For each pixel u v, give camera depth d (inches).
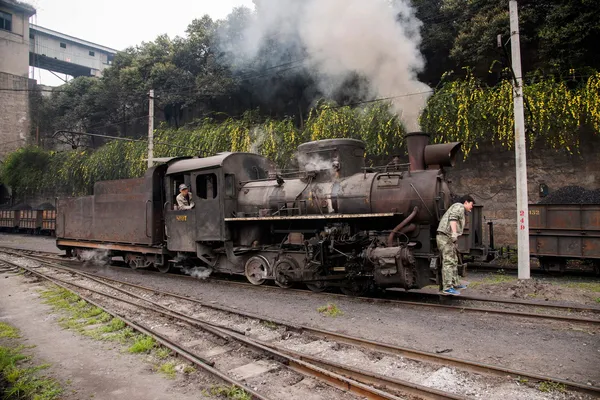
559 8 518.6
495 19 557.9
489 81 648.4
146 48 1205.7
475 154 572.4
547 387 154.4
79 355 206.4
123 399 157.9
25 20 1605.6
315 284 338.6
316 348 207.2
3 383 175.6
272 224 364.8
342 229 313.4
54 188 1200.2
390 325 242.8
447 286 283.4
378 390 150.5
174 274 455.8
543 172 527.5
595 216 398.6
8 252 652.1
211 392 160.7
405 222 285.7
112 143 933.2
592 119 454.0
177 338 229.9
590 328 230.1
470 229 403.9
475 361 181.5
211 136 719.1
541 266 438.0
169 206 436.8
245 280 411.8
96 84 1365.7
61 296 335.0
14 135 1512.1
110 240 504.4
